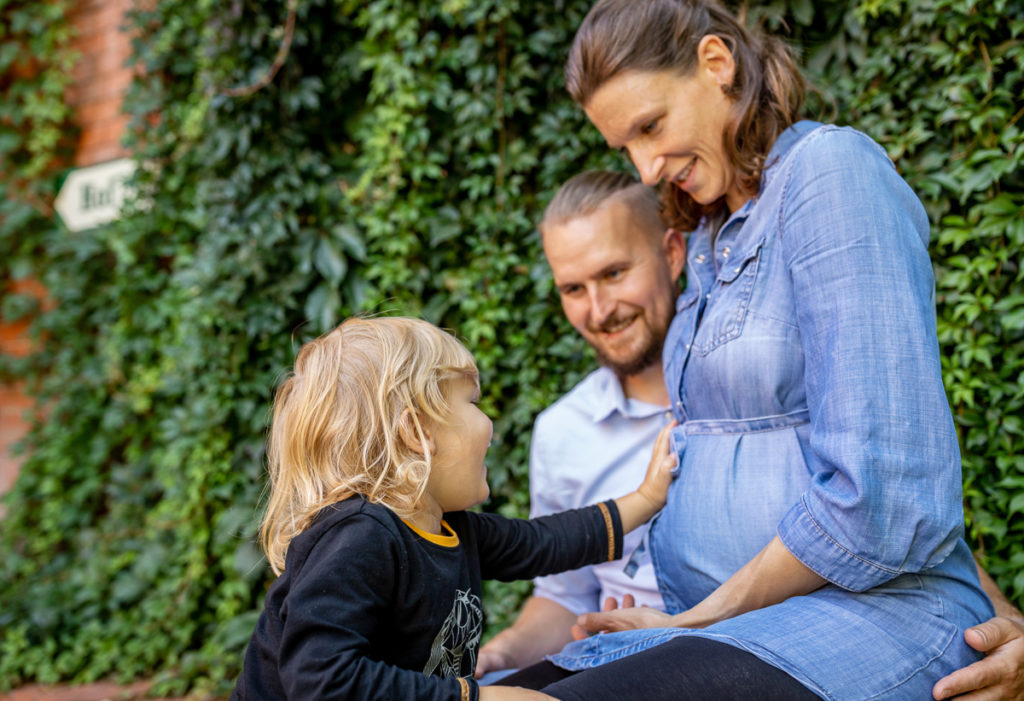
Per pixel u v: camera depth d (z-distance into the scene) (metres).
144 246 3.85
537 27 2.78
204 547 3.33
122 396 3.99
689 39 1.39
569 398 2.04
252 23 3.15
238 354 3.19
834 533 1.09
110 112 4.31
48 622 3.70
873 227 1.15
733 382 1.32
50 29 4.38
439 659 1.18
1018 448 2.00
